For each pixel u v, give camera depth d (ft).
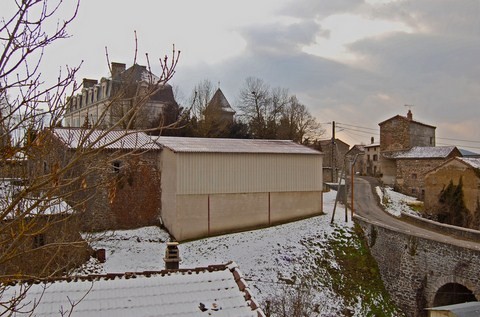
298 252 87.76
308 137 194.90
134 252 83.25
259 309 29.63
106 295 29.84
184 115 24.90
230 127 153.69
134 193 95.30
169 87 150.30
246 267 81.30
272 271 81.05
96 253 76.74
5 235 17.85
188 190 90.63
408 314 80.23
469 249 71.20
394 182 166.71
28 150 14.42
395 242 85.35
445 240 76.79
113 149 78.02
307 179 104.53
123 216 93.45
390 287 84.64
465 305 56.49
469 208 116.67
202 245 87.81
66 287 30.09
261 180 98.68
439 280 75.77
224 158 94.63
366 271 86.94
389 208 125.08
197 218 91.66
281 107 184.44
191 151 90.99
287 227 97.76
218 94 170.60
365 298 80.23
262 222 98.63
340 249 90.74
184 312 28.86
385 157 169.99
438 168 124.36
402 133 170.71
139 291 30.60
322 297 76.89
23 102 13.69
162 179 98.07
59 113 14.42
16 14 12.85
